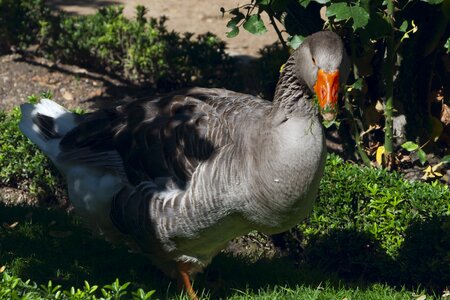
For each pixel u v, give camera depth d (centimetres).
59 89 1789
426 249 1150
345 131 1380
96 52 1858
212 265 1166
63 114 1127
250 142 929
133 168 1005
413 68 1318
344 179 1211
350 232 1197
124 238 1062
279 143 912
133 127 1027
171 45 1822
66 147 1067
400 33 1270
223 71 1789
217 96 1036
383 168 1314
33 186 1420
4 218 1265
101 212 1045
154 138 998
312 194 942
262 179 920
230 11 1253
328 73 862
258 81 1708
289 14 1290
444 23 1260
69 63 1897
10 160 1416
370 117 1324
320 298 1055
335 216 1208
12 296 811
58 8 2416
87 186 1047
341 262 1225
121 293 848
